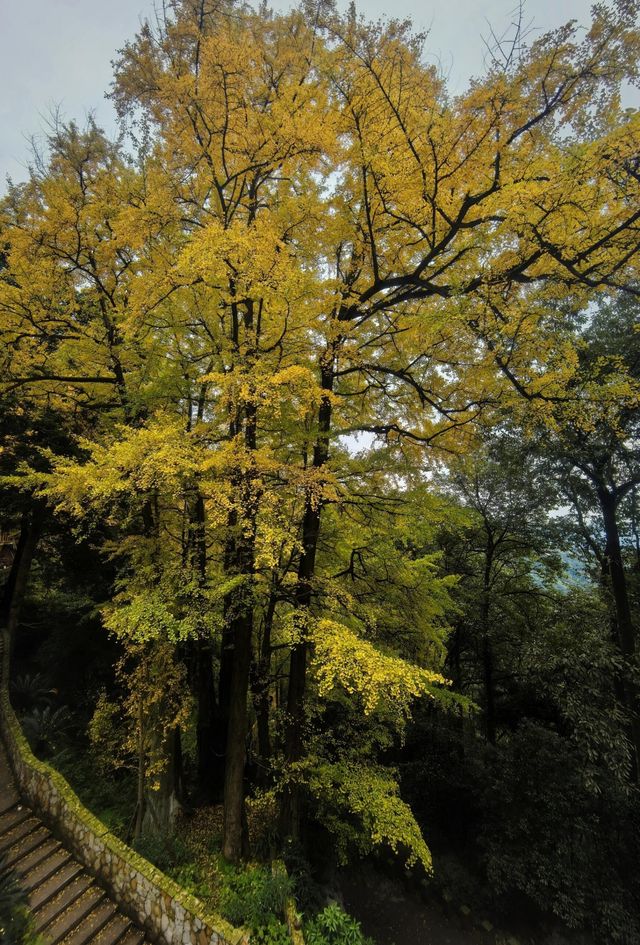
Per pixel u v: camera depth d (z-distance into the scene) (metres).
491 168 5.89
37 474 6.46
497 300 5.81
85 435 10.41
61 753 9.16
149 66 6.76
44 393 9.44
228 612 6.88
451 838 10.28
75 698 11.33
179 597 6.92
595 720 8.60
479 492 13.88
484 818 9.81
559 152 5.55
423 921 8.80
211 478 6.34
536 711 12.54
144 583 7.27
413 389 8.11
